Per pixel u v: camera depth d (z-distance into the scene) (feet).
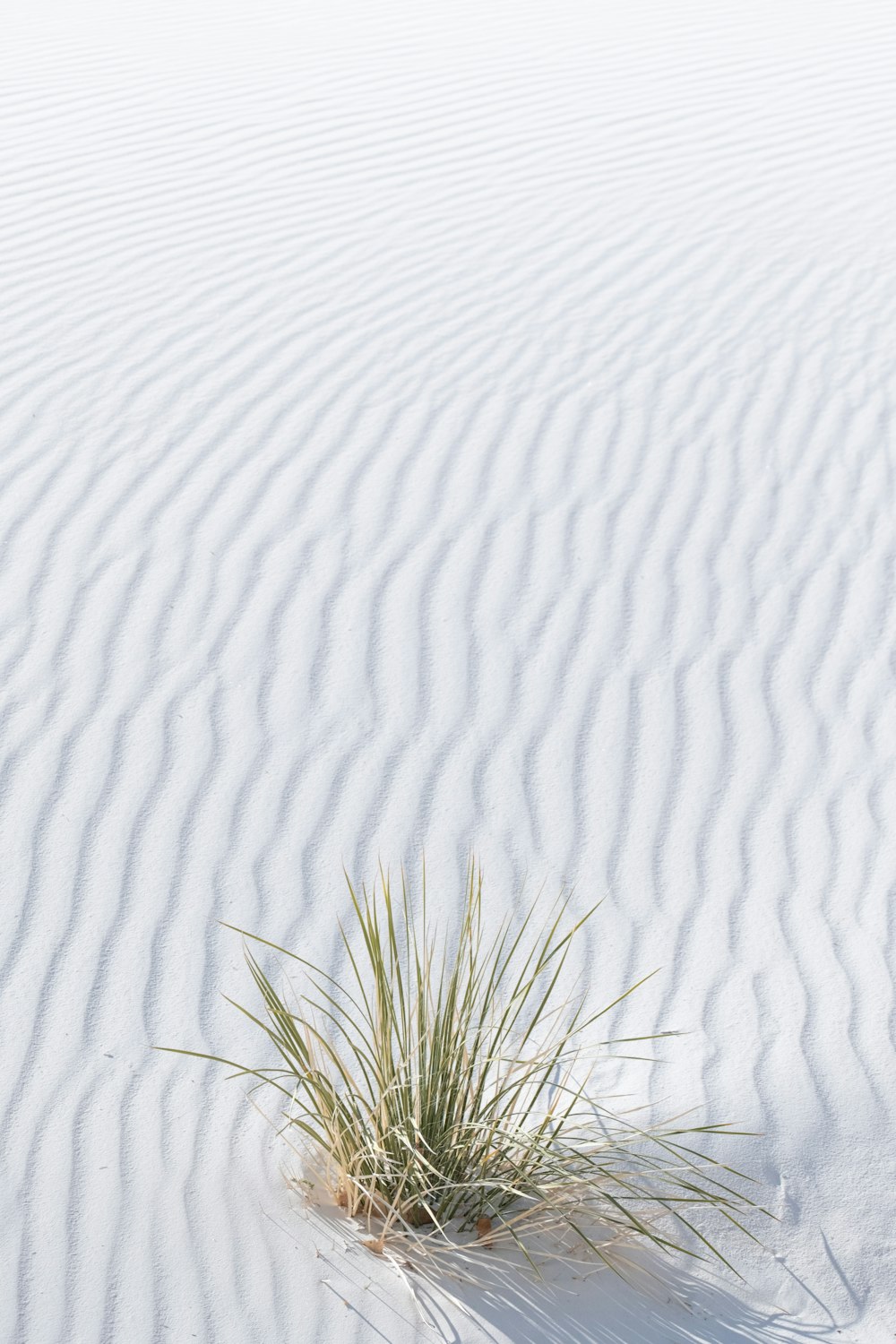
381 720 15.93
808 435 21.04
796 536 18.98
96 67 39.01
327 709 16.03
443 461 20.15
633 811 15.08
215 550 18.21
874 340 23.71
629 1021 12.79
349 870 14.17
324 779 15.19
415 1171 10.46
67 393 21.61
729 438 20.93
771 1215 11.10
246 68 38.73
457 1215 11.09
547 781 15.35
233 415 21.11
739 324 24.21
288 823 14.66
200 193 29.73
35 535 18.34
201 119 34.40
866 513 19.43
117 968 13.05
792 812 15.15
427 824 14.76
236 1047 12.40
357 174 30.94
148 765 15.19
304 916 13.69
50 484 19.35
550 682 16.57
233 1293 10.25
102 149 32.42
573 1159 10.95
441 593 17.72
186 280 25.55
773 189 30.30
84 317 24.06
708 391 22.12
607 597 17.84
